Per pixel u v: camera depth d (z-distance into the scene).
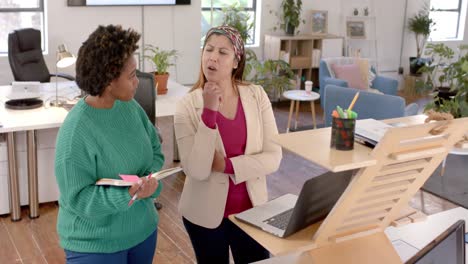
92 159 1.77
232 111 2.09
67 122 1.79
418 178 1.54
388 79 6.95
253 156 2.06
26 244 3.59
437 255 1.34
